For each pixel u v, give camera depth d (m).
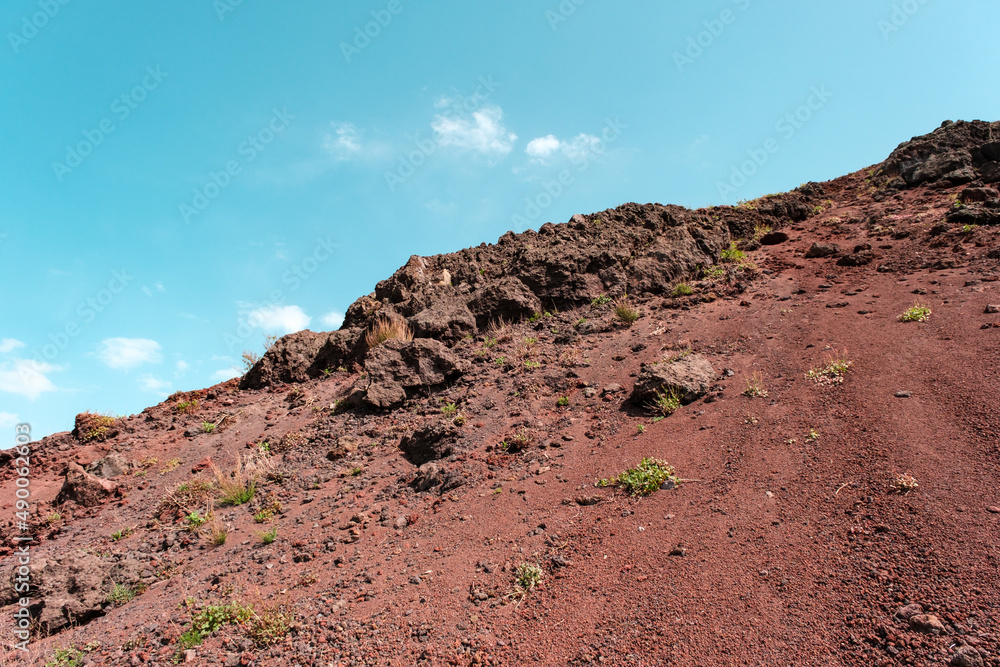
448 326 10.84
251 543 6.35
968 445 4.89
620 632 3.96
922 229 10.87
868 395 6.09
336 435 8.64
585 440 6.98
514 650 4.02
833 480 4.96
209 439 9.48
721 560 4.40
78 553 5.99
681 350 8.50
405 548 5.63
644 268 11.36
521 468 6.68
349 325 12.10
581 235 12.52
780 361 7.46
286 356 11.59
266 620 4.69
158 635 4.83
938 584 3.65
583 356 9.23
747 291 10.20
